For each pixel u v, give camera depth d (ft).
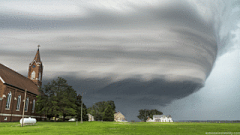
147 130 108.68
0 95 211.41
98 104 513.86
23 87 265.75
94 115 491.72
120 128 127.75
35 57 382.83
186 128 127.24
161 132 94.27
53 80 283.38
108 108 477.77
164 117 603.26
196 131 100.42
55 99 270.87
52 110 270.67
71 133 87.76
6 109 217.97
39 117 313.94
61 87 286.87
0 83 215.10
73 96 300.81
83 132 93.66
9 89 225.15
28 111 275.18
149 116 652.07
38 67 375.45
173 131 101.14
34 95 297.94
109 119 470.80
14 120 233.96
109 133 88.38
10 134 81.25
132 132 94.48
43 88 274.98
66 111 280.10
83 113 360.07
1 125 148.15
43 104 266.57
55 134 82.02
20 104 250.57
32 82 351.87
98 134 82.99
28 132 91.91
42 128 121.29
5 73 240.94
